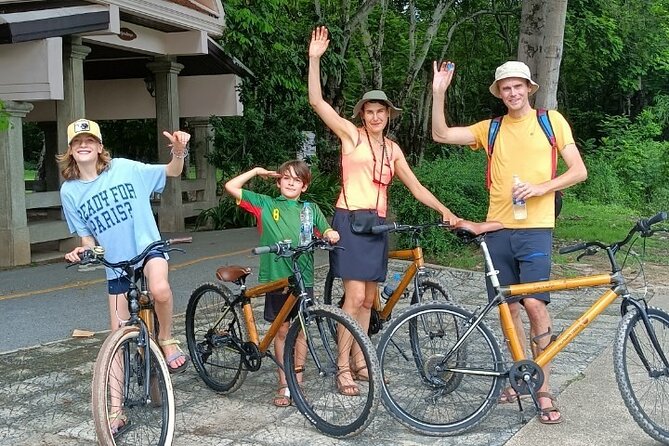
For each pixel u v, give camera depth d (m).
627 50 22.55
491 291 4.22
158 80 12.74
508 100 4.27
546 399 4.14
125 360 3.60
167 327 4.01
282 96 14.20
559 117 4.27
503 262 4.34
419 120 22.17
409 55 19.31
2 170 9.12
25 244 9.32
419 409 4.10
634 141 20.16
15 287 7.95
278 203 4.49
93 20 8.95
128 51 12.38
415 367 4.11
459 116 24.89
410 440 3.94
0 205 9.18
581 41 19.72
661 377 3.97
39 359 5.44
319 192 13.83
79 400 4.59
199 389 4.81
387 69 21.58
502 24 23.12
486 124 4.52
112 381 3.56
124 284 3.99
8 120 8.05
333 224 4.52
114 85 14.26
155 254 3.91
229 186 4.44
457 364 4.05
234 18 12.68
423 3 20.41
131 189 3.92
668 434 3.83
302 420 4.25
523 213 4.20
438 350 4.10
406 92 18.73
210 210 13.56
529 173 4.24
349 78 19.50
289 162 4.52
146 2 10.21
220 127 13.67
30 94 8.63
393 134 18.56
